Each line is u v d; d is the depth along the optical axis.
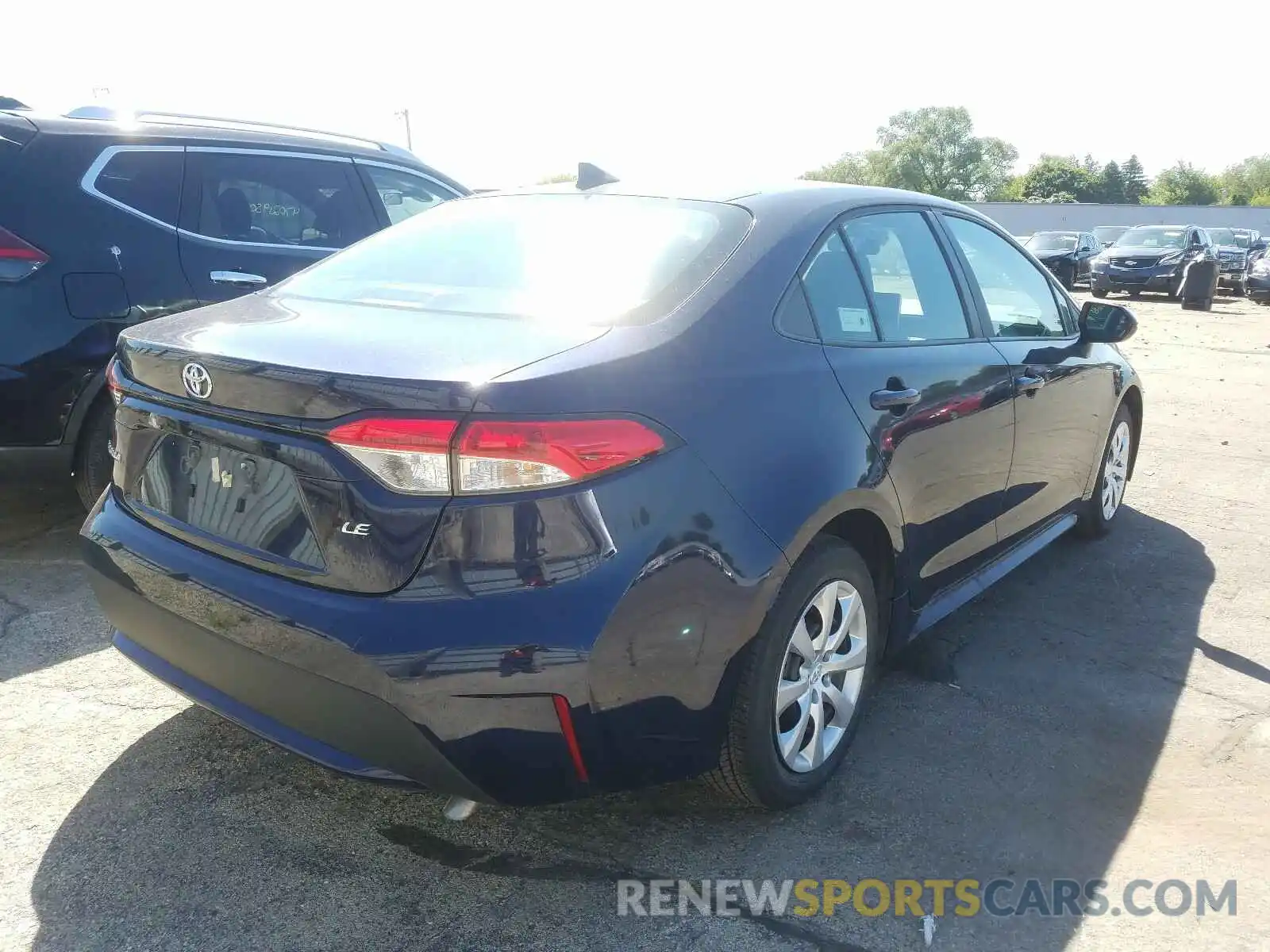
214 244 4.70
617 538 2.07
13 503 5.03
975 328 3.53
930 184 85.88
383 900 2.33
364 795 2.74
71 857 2.44
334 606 2.06
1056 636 3.85
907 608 3.06
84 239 4.24
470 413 1.98
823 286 2.83
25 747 2.90
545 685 2.02
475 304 2.57
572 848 2.54
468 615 1.99
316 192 5.23
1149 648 3.76
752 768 2.49
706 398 2.31
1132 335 4.21
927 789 2.81
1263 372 10.59
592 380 2.13
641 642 2.12
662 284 2.53
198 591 2.28
